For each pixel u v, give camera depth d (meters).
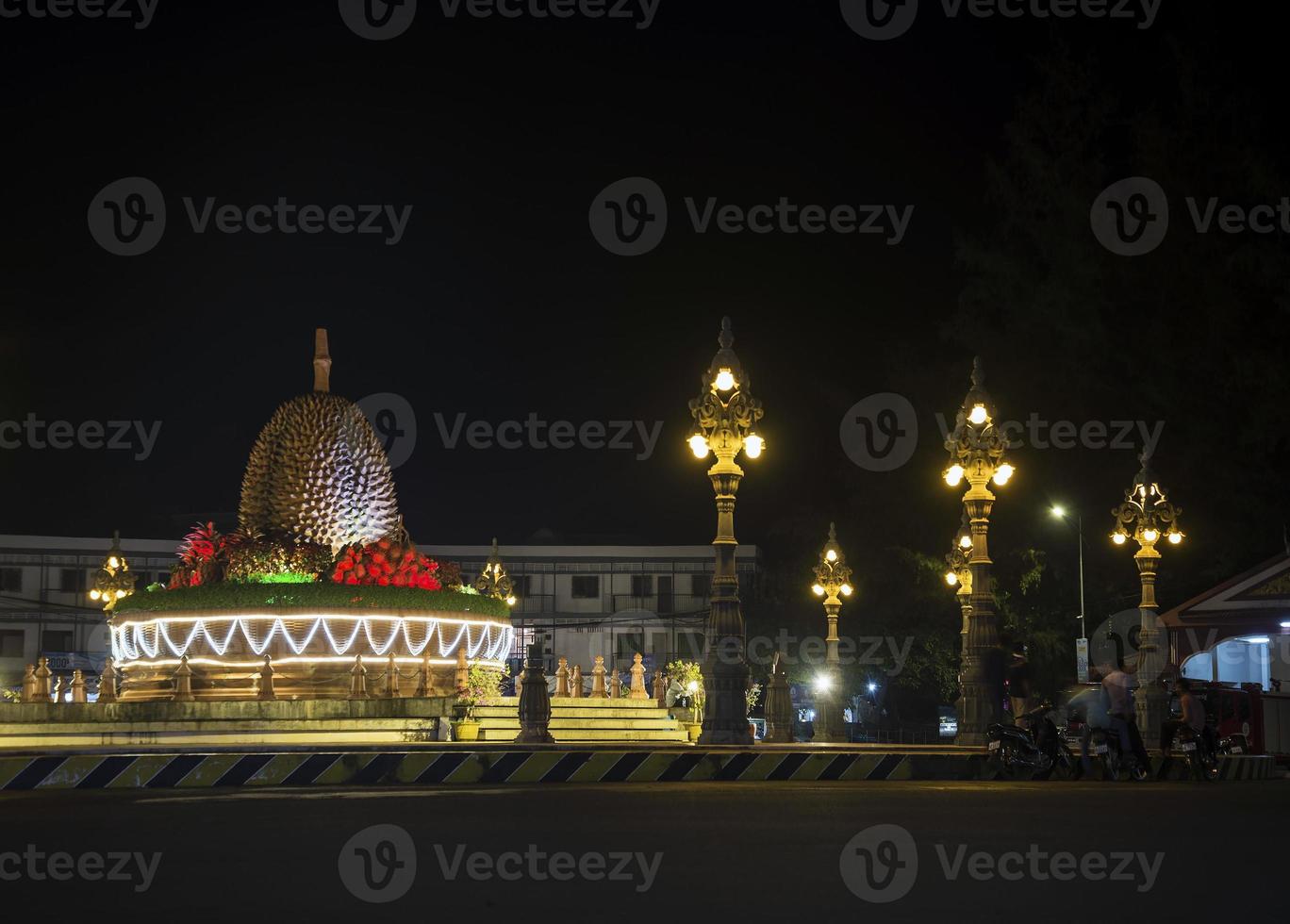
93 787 19.28
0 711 28.19
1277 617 38.69
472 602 34.66
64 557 69.81
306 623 32.38
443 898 9.27
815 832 13.02
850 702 66.94
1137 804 17.11
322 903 9.06
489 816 14.66
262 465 35.91
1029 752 23.94
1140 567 35.06
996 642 27.72
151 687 33.12
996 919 8.53
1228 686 38.31
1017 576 52.91
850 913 8.72
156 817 14.43
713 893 9.45
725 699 24.62
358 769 20.48
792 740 33.41
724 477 25.36
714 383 25.81
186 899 9.22
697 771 22.09
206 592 32.72
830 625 42.00
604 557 75.00
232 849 11.70
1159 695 34.12
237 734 27.80
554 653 74.12
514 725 31.05
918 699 64.12
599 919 8.48
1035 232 55.78
